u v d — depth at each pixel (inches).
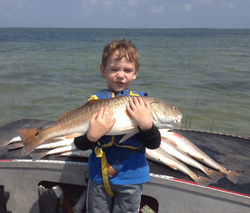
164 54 361.7
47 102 142.4
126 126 34.9
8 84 177.6
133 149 37.1
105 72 41.0
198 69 239.9
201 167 46.4
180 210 43.3
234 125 115.5
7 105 137.1
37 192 48.5
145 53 374.6
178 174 44.1
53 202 44.4
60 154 48.6
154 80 193.3
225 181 43.4
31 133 40.5
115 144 36.6
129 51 38.4
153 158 46.5
